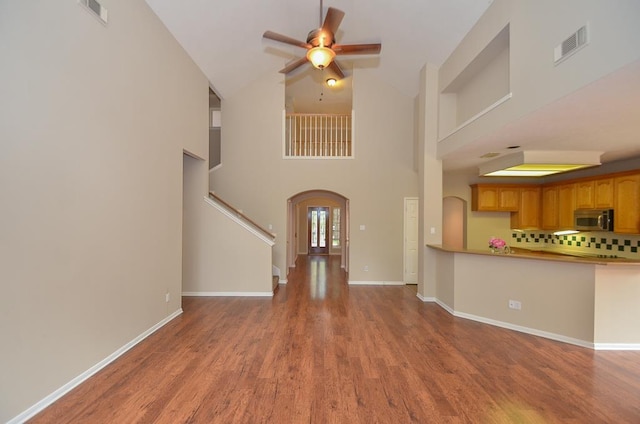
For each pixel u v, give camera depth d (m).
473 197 7.06
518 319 3.87
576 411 2.23
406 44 5.18
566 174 6.14
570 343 3.46
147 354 3.15
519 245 7.06
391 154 6.75
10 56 2.02
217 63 5.38
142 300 3.53
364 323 4.12
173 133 4.26
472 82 4.60
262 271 5.57
